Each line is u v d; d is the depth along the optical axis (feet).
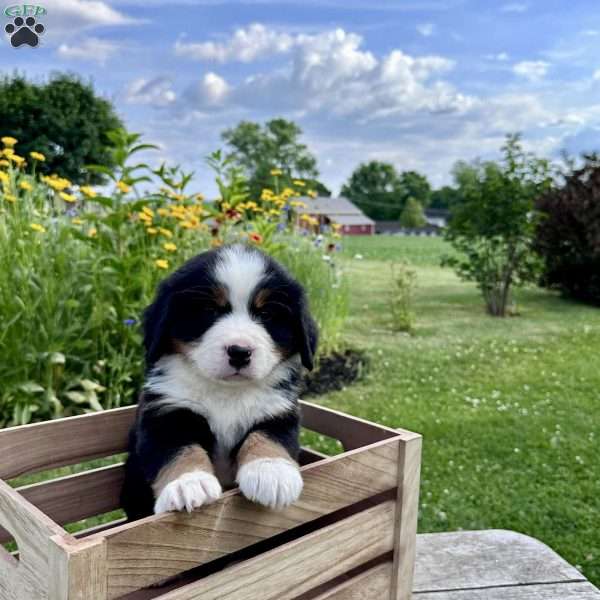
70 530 3.20
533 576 2.45
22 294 4.18
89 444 2.27
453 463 4.28
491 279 9.91
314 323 2.19
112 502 2.34
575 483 4.02
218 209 5.90
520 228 9.62
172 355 2.02
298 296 2.11
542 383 6.17
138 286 4.67
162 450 1.87
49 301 4.26
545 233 11.55
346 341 7.54
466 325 8.97
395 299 10.34
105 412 2.30
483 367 6.72
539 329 8.77
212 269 2.02
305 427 2.45
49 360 4.24
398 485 2.05
